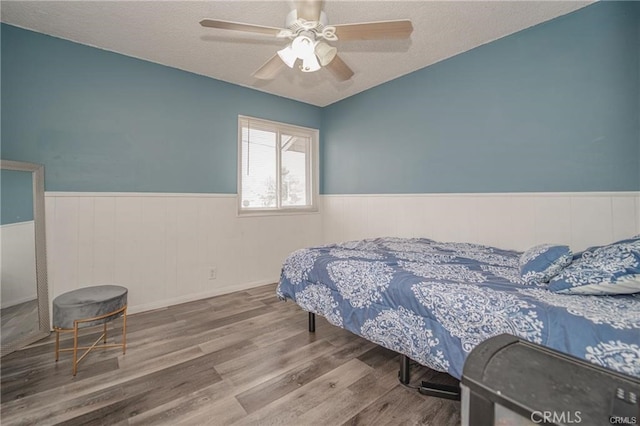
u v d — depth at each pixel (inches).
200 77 121.9
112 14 81.6
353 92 145.1
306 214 158.9
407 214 126.8
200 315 103.6
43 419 53.2
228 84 130.0
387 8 80.4
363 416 54.1
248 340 84.5
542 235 89.9
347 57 109.3
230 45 98.9
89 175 98.0
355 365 71.5
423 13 83.0
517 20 87.0
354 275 69.6
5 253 79.3
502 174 98.1
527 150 92.4
